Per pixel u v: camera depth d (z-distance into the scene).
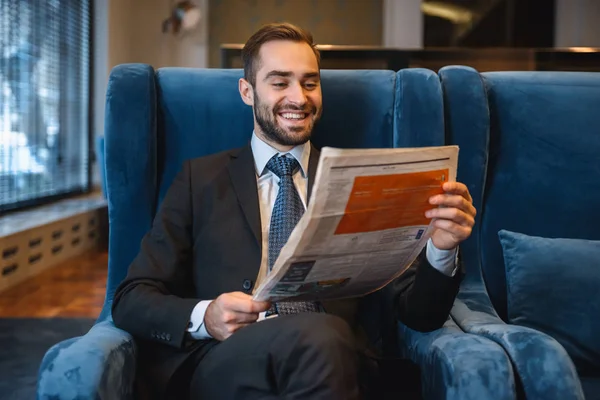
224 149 1.59
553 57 2.95
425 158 1.03
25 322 3.07
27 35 4.59
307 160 1.43
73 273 4.17
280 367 1.00
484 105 1.62
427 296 1.27
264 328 1.05
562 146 1.62
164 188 1.58
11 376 2.35
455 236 1.16
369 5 6.97
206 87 1.60
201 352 1.21
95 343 1.12
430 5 6.66
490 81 1.67
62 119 5.24
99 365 1.06
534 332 1.17
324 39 7.02
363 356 1.26
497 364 1.06
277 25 1.41
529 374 1.09
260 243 1.33
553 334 1.42
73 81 5.41
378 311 1.48
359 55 2.82
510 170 1.62
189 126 1.59
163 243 1.34
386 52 2.87
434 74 1.62
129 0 6.61
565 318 1.42
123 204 1.52
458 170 1.59
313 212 0.97
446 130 1.60
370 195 1.00
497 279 1.60
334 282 1.13
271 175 1.42
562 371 1.07
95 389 1.03
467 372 1.06
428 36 6.70
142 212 1.53
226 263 1.33
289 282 1.08
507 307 1.57
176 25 6.71
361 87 1.62
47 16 4.88
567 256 1.47
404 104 1.57
